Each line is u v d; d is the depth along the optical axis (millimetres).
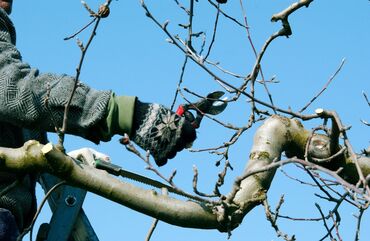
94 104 4707
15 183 4812
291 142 5371
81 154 6004
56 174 4672
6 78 4688
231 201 4633
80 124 4691
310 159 5352
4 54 4820
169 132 4711
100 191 4695
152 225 5262
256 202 4887
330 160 5207
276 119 5367
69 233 6004
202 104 5016
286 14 5125
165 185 5297
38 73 4832
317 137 5391
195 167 4496
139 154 4438
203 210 4746
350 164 5324
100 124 4715
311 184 5215
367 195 4449
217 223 4766
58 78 4754
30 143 4668
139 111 4770
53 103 4664
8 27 5164
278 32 5188
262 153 5180
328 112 5012
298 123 5418
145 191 4730
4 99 4656
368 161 5359
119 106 4738
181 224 4746
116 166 5203
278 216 5043
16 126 5164
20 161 4641
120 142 4422
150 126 4723
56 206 6074
